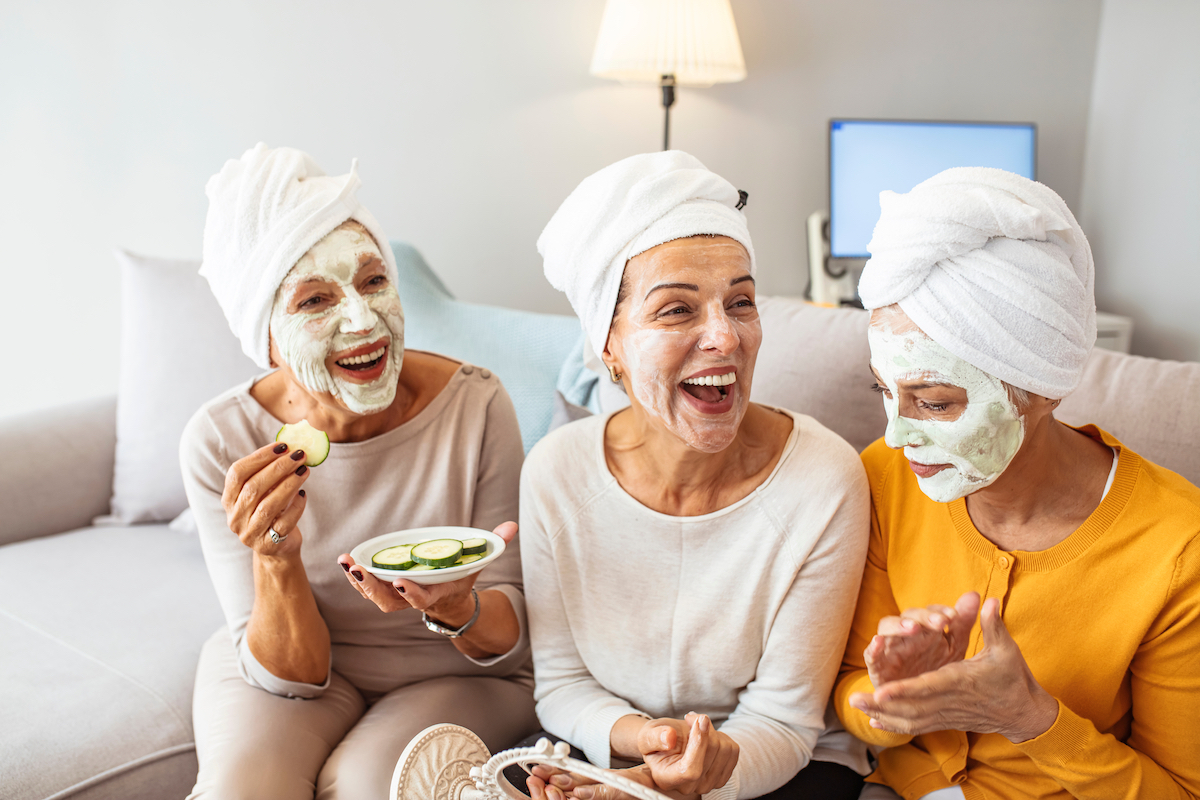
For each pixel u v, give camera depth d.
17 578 1.64
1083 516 0.89
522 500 1.13
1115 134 3.06
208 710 1.16
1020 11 2.98
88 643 1.42
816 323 1.40
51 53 2.38
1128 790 0.83
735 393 0.95
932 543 0.99
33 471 1.87
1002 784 0.94
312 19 2.41
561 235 0.99
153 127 2.43
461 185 2.59
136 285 2.00
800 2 2.74
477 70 2.53
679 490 1.04
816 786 1.03
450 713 1.14
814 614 1.01
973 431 0.82
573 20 2.56
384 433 1.20
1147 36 2.90
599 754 1.01
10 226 2.49
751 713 1.04
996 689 0.78
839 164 2.70
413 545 1.01
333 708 1.17
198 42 2.38
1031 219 0.77
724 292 0.92
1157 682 0.85
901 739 0.98
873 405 1.30
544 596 1.11
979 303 0.79
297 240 1.06
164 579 1.67
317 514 1.20
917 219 0.80
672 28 2.22
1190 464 1.07
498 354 1.84
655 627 1.05
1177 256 2.85
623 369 1.01
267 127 2.45
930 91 2.94
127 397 1.98
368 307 1.08
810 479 1.01
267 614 1.09
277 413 1.21
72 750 1.16
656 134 2.70
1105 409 1.14
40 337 2.57
